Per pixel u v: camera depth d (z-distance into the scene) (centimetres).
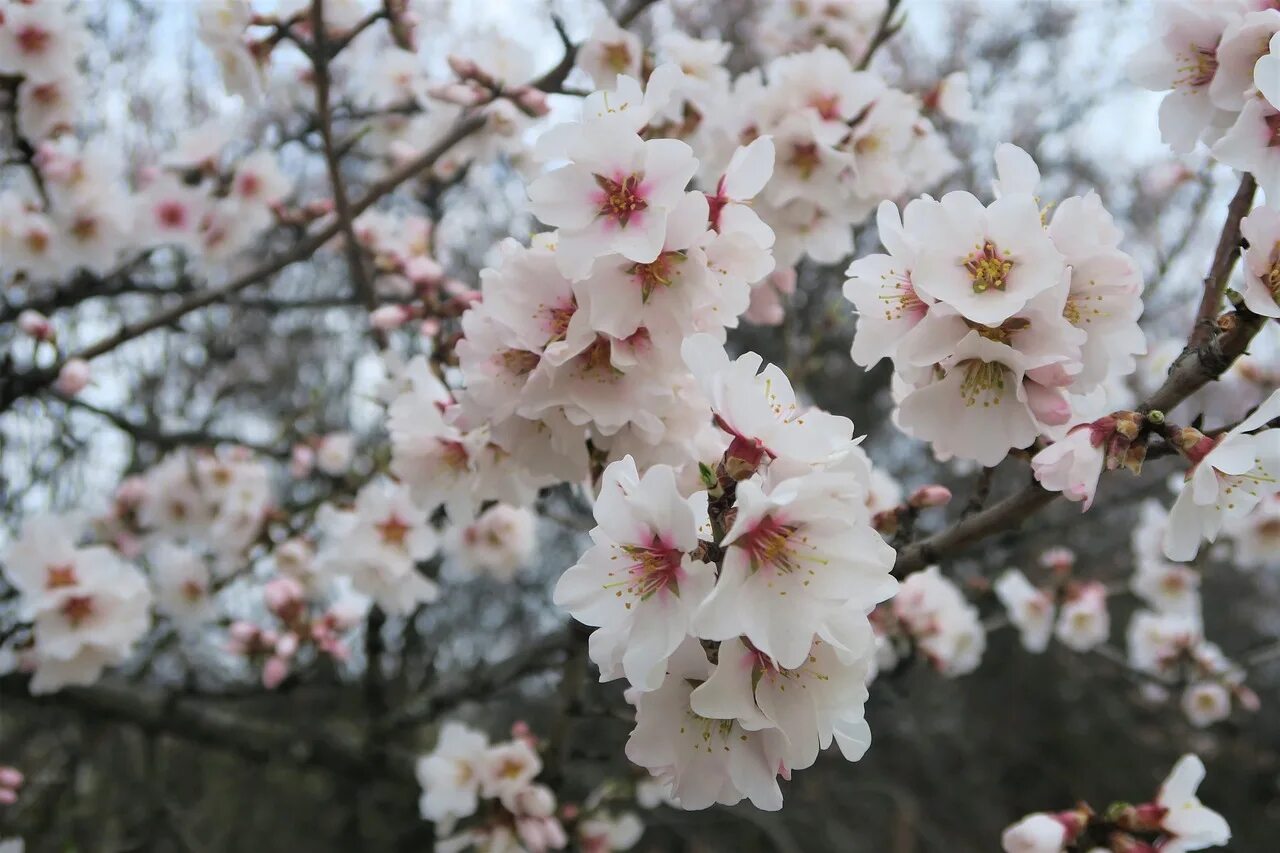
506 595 823
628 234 189
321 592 446
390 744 474
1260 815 988
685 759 163
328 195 625
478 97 360
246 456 480
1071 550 873
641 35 613
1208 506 185
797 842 932
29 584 356
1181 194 720
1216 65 222
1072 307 185
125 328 391
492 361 216
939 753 1041
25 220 404
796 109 307
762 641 144
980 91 852
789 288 319
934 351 184
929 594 391
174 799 602
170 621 494
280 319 690
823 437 158
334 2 390
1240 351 184
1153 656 513
